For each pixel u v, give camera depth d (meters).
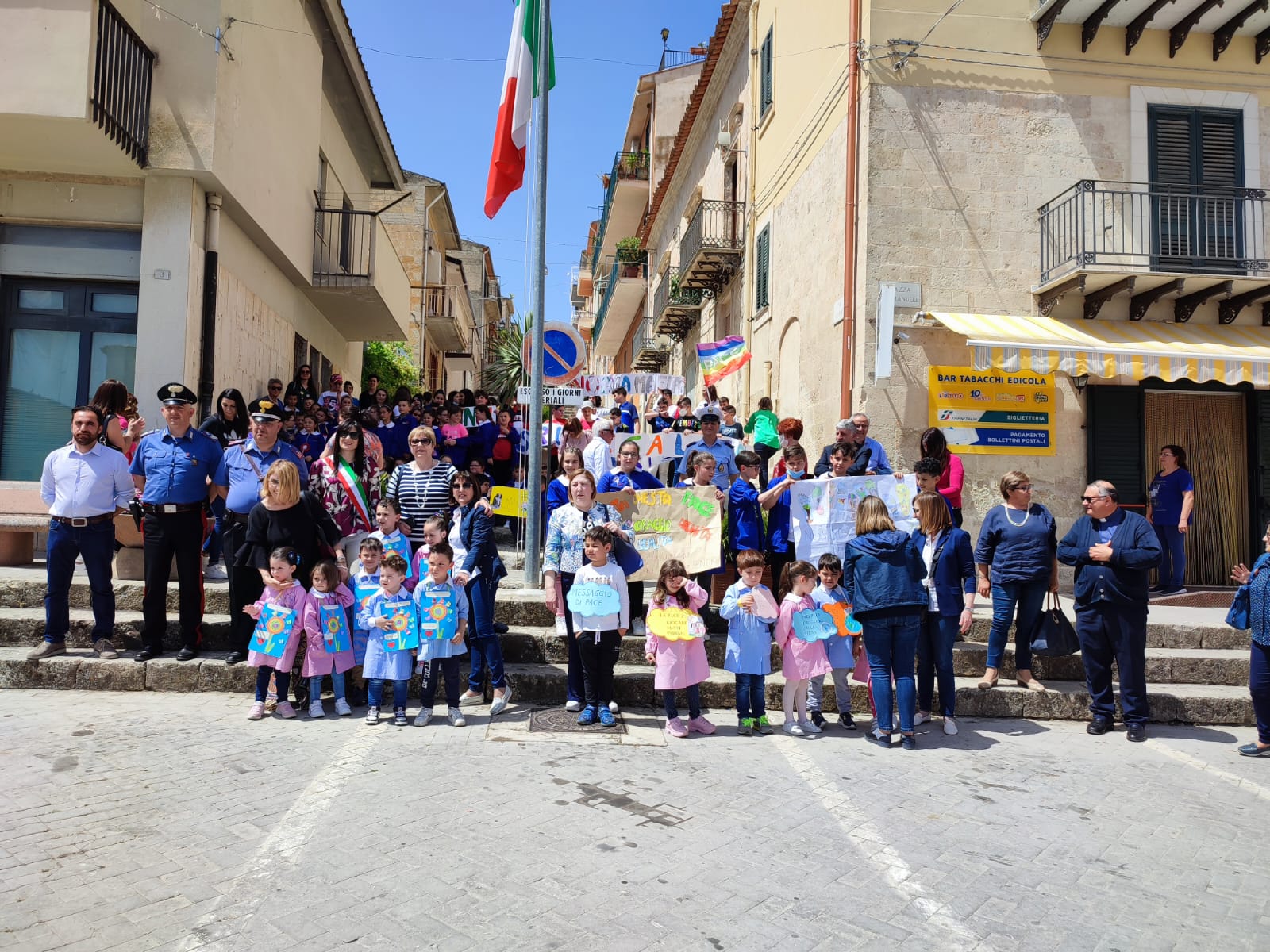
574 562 6.72
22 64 8.66
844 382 10.95
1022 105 10.91
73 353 10.43
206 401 10.65
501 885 3.74
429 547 6.43
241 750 5.48
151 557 6.97
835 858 4.18
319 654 6.32
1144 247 10.85
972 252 10.80
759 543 8.05
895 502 7.91
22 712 6.05
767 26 15.50
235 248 11.72
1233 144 11.15
